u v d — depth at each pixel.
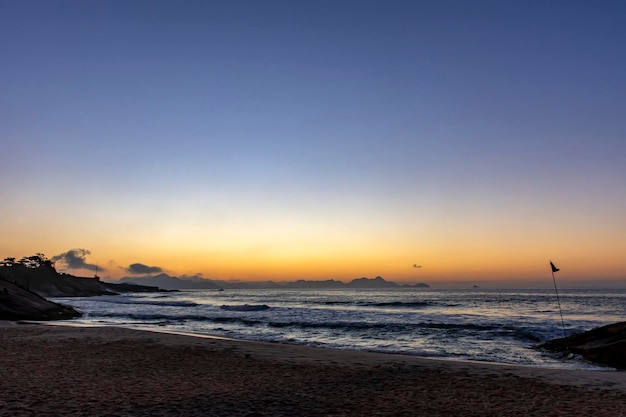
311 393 9.29
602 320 34.31
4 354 14.16
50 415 7.14
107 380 10.25
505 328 26.12
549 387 10.12
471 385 10.30
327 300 92.94
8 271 131.50
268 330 27.28
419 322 31.91
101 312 48.88
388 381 10.76
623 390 9.84
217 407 7.94
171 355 14.52
